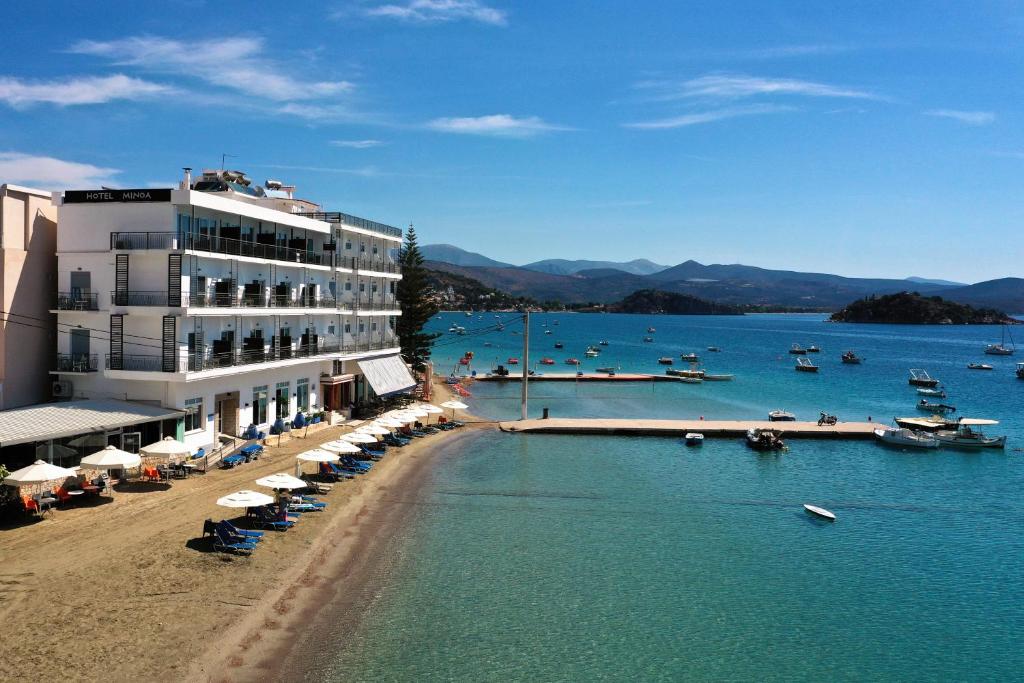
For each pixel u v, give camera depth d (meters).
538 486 48.72
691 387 118.19
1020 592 32.50
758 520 42.59
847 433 69.81
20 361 46.00
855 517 43.75
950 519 43.84
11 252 45.25
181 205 45.94
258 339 53.56
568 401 97.69
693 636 27.34
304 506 39.50
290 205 66.50
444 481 49.12
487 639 26.33
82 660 22.31
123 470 41.00
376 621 27.27
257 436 52.62
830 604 30.75
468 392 100.00
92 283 46.44
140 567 29.30
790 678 24.55
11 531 32.28
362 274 71.81
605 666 24.83
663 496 47.31
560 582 32.03
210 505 37.59
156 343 45.38
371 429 57.09
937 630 28.52
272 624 26.12
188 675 22.14
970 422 68.56
